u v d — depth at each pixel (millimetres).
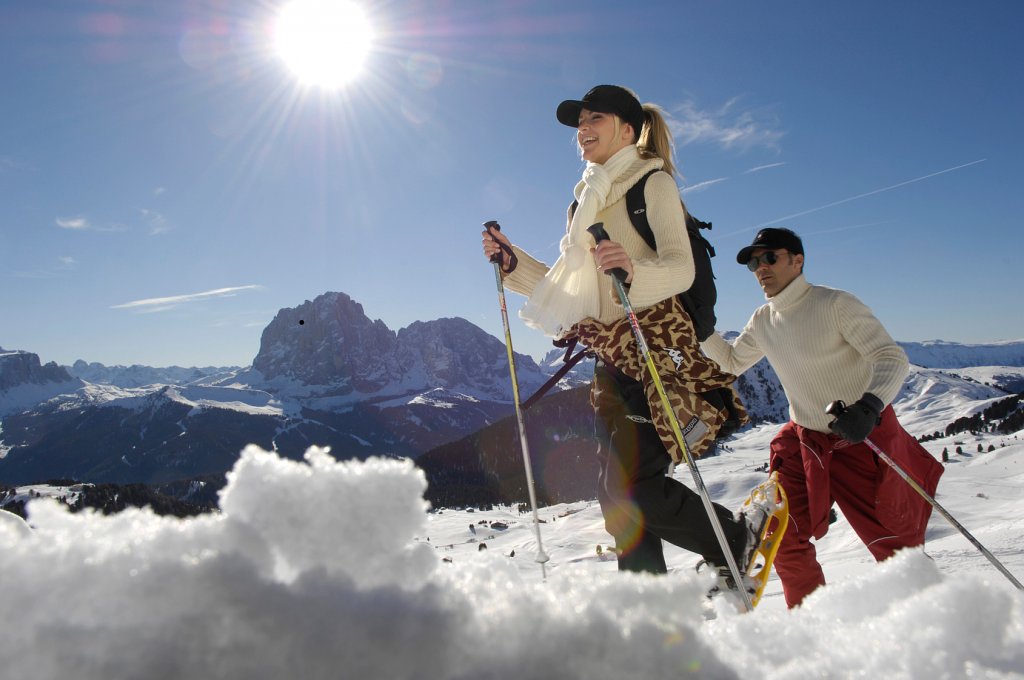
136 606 517
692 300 2805
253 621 526
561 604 666
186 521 610
